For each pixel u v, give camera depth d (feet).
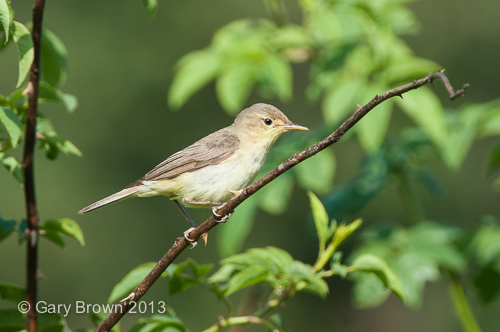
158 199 92.99
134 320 45.68
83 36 99.66
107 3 102.01
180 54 101.35
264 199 31.07
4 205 94.12
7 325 21.31
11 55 98.48
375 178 33.32
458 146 30.42
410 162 34.50
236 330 26.53
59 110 97.25
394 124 81.41
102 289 89.20
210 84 97.71
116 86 98.84
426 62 28.94
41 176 94.27
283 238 89.56
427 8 93.81
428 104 28.17
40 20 19.54
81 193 94.94
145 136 98.02
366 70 29.89
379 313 82.48
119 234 91.86
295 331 81.56
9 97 20.67
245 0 101.86
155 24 101.24
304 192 89.61
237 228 30.55
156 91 99.50
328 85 31.37
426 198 78.02
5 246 90.38
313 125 94.73
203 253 88.63
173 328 23.18
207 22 102.12
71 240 90.48
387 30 31.30
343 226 23.04
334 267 21.71
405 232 30.83
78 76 97.86
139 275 22.77
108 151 97.25
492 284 30.91
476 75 90.07
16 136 18.70
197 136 98.02
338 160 90.53
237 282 20.74
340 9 32.63
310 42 32.78
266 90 33.24
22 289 21.75
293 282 21.84
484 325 49.55
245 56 31.24
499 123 30.12
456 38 92.48
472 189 80.53
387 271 21.26
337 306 82.48
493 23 92.48
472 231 31.14
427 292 74.23
